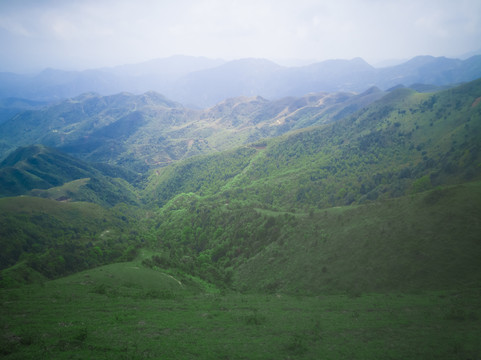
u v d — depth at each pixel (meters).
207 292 65.31
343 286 54.50
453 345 24.55
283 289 63.44
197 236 144.75
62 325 29.28
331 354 23.91
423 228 57.94
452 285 43.53
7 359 21.86
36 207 151.12
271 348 25.16
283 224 100.94
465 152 125.12
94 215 166.12
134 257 93.81
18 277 72.31
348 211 82.69
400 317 32.59
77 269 89.12
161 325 30.91
